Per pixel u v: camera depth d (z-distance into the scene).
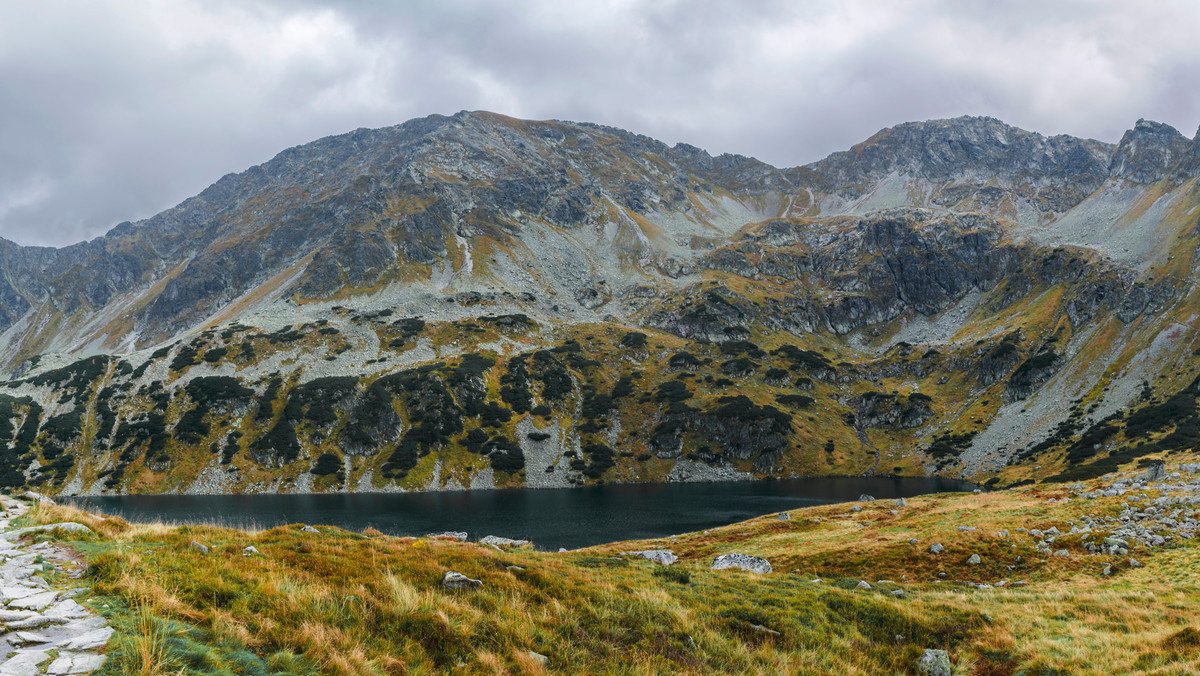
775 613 22.28
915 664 20.16
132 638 9.70
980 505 60.72
